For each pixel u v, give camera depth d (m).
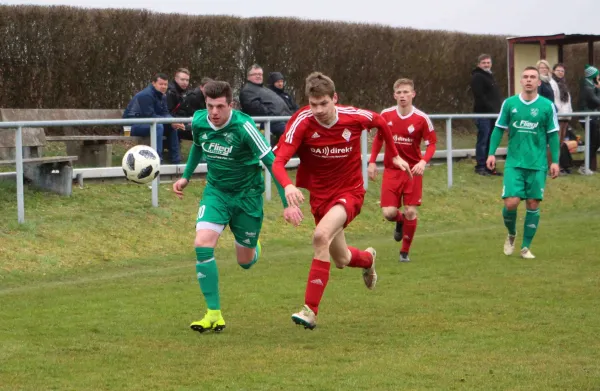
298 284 14.65
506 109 16.81
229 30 29.47
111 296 13.75
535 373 9.04
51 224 18.70
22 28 25.67
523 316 11.84
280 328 11.42
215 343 10.61
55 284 15.32
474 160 29.98
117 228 19.23
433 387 8.59
